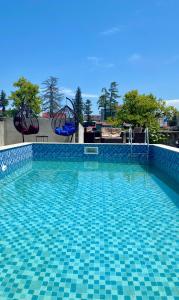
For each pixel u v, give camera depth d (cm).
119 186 643
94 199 536
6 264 284
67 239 347
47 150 1062
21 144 927
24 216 435
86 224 400
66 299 230
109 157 1062
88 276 262
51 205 495
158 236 356
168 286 248
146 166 943
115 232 370
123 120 2453
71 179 720
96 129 2384
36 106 3055
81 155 1066
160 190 606
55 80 4706
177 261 291
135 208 477
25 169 870
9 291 239
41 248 322
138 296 235
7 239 347
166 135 1822
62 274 266
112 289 244
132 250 316
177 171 688
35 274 265
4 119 1436
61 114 1373
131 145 1038
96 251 314
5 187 630
